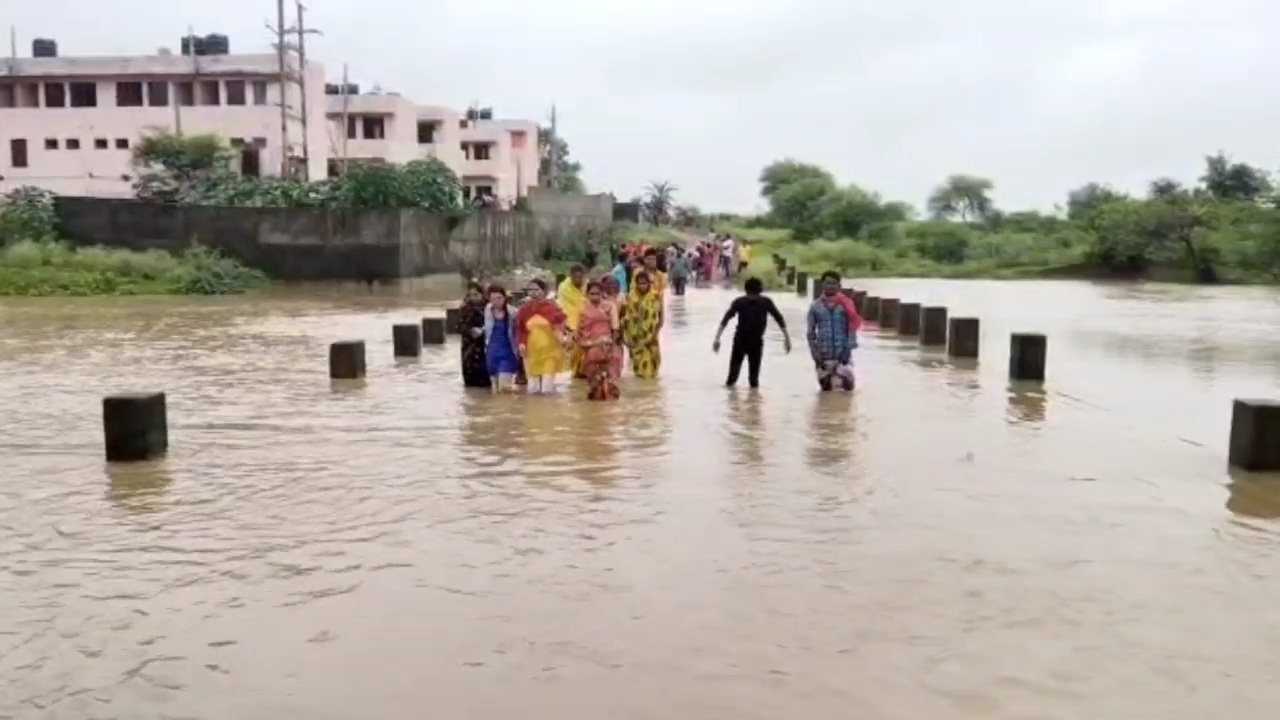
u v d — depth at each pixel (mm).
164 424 11109
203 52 51375
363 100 61438
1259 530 8203
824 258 64125
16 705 5266
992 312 33219
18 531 8273
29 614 6488
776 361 18656
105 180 48812
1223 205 60188
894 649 5840
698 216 87500
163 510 8844
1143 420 13086
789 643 5918
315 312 28906
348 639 6020
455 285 40969
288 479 9891
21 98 49219
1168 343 23266
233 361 18625
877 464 10391
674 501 8930
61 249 35969
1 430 12453
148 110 48844
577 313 16141
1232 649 5879
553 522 8328
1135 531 8156
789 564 7273
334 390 15312
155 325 25156
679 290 35750
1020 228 80688
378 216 37125
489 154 75312
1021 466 10367
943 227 72812
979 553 7551
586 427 12312
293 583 6980
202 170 43719
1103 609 6465
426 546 7750
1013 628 6148
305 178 47938
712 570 7148
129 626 6270
